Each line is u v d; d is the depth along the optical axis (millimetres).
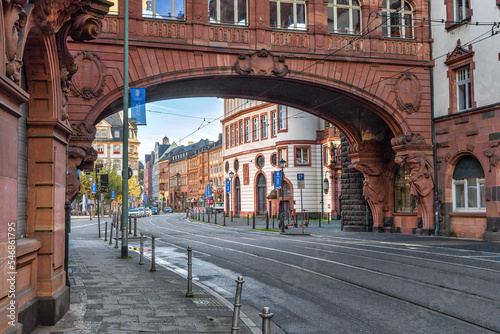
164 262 16203
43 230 7387
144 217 79562
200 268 14523
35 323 6977
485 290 9844
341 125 30047
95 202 82812
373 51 25531
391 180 29906
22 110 7191
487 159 22438
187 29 23078
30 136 7398
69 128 8273
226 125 66875
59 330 6863
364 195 30250
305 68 24469
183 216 82062
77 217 80250
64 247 8336
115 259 16922
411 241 22766
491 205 22203
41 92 7449
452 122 24812
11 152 5578
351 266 13875
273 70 23938
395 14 26516
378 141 29875
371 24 25609
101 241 26188
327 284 11117
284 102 29375
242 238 27000
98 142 113812
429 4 26672
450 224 25016
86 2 7602
